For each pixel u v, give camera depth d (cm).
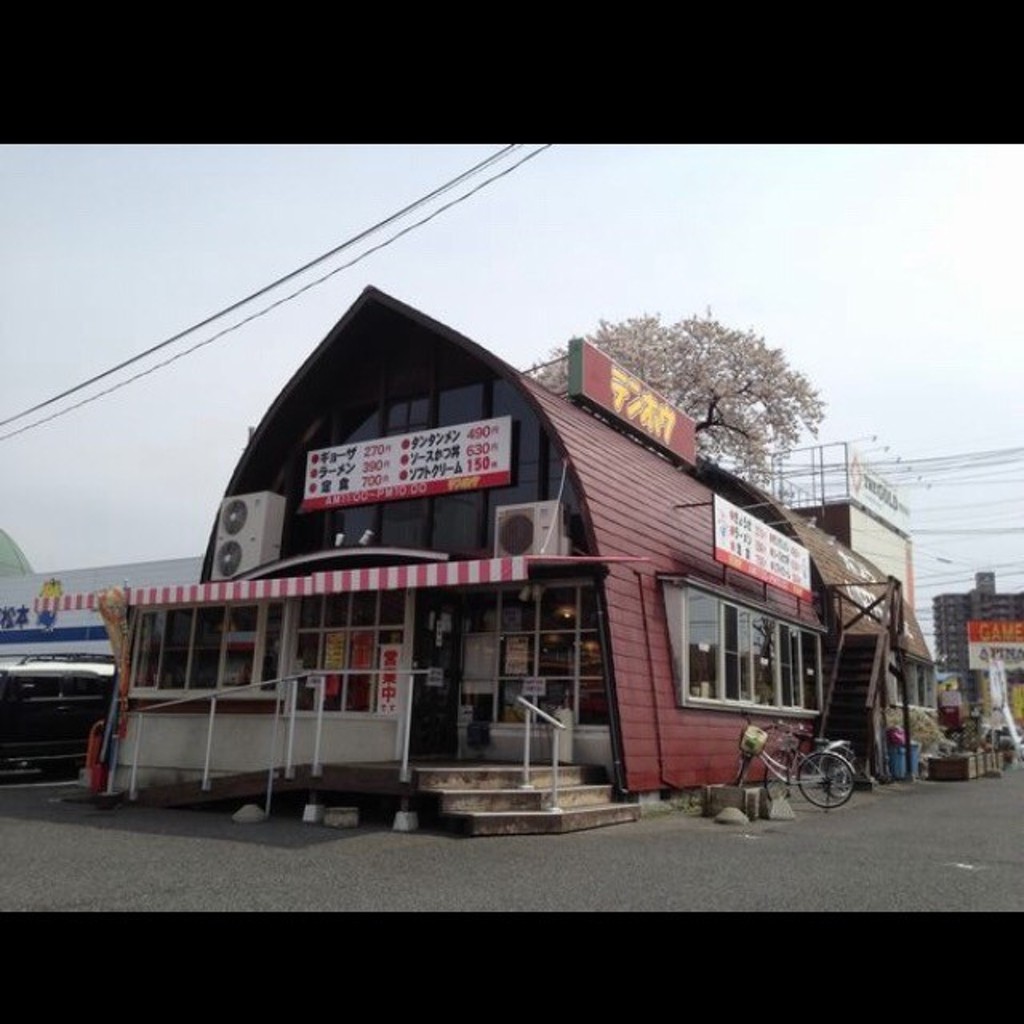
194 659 1402
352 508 1459
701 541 1505
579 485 1164
